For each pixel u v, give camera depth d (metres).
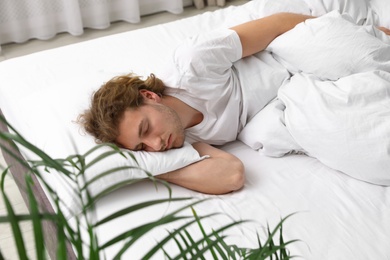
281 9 2.19
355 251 1.35
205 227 1.45
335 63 1.82
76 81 1.89
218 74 1.78
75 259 1.38
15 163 1.95
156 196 1.60
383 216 1.46
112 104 1.60
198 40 1.80
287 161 1.71
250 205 1.54
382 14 2.22
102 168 1.56
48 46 3.34
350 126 1.60
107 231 1.47
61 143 1.65
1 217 0.60
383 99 1.65
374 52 1.82
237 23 2.21
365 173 1.58
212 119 1.79
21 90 2.05
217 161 1.64
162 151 1.64
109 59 2.21
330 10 2.20
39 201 1.63
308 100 1.71
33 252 1.93
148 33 2.38
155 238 1.42
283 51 1.89
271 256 0.87
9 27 3.31
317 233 1.41
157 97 1.68
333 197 1.54
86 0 3.39
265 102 1.85
